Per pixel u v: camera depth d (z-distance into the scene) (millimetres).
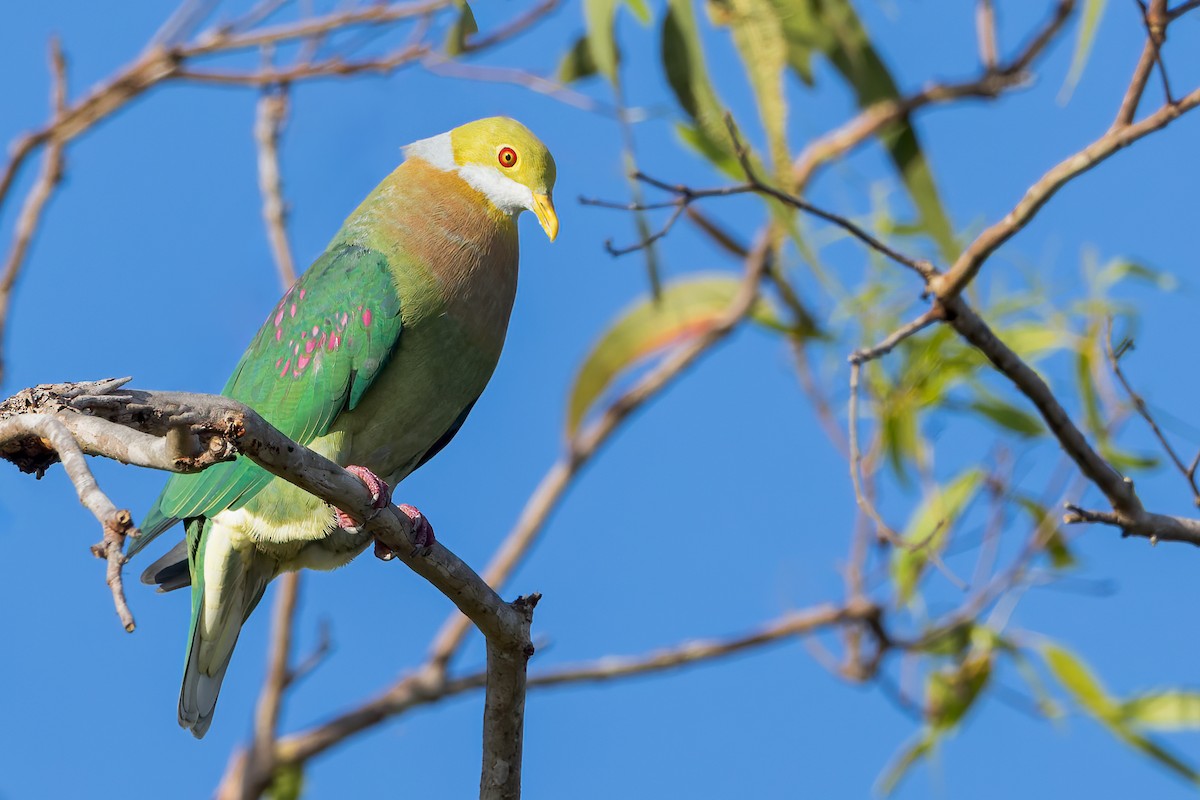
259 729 16484
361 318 10375
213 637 10570
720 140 11227
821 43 12781
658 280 11672
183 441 6539
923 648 13992
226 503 10125
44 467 6574
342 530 10250
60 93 13883
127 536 5562
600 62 11086
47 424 6199
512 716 8477
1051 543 13812
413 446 10961
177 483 10406
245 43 13961
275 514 10156
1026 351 12281
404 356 10492
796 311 13852
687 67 11211
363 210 11070
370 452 10773
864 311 13023
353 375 10398
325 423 10461
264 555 10523
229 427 6625
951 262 12297
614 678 16094
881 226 12930
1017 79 13820
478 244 10758
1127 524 9398
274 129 14547
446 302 10508
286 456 7055
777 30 11219
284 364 10570
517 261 11164
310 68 13742
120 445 6418
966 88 13992
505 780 8555
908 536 13773
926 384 13055
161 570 11031
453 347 10641
